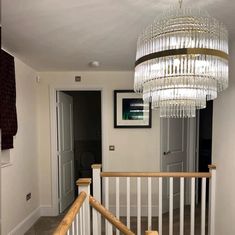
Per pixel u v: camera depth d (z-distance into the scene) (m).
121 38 2.26
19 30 2.06
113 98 3.69
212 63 1.32
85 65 3.32
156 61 1.33
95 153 5.28
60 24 1.94
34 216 3.41
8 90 2.54
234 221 2.14
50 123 3.66
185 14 1.34
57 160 3.73
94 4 1.60
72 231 1.37
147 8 1.66
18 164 2.91
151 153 3.66
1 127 2.37
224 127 2.38
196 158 4.16
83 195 1.77
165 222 3.41
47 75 3.68
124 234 1.61
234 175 2.15
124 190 3.64
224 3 1.58
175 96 1.50
